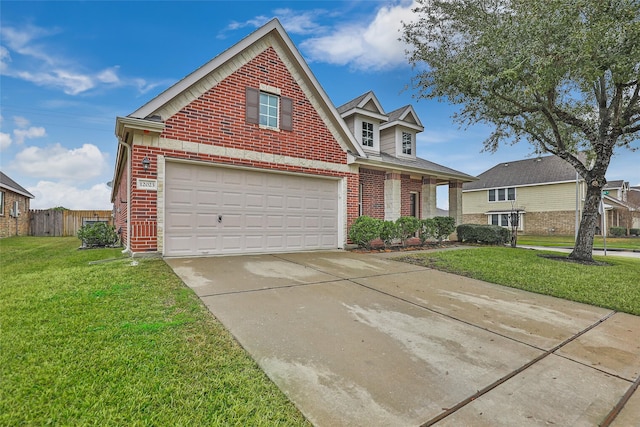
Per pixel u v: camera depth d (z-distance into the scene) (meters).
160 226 7.18
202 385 2.38
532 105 9.67
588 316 4.45
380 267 7.19
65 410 2.04
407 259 8.46
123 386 2.31
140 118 6.89
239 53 8.24
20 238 17.00
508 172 30.64
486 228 13.80
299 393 2.36
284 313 3.95
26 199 20.81
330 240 10.26
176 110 7.43
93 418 1.97
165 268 5.96
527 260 8.64
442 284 5.90
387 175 12.68
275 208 9.08
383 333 3.53
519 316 4.31
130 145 7.38
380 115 13.44
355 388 2.46
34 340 2.96
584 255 9.14
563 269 7.51
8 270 6.50
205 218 7.89
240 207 8.44
